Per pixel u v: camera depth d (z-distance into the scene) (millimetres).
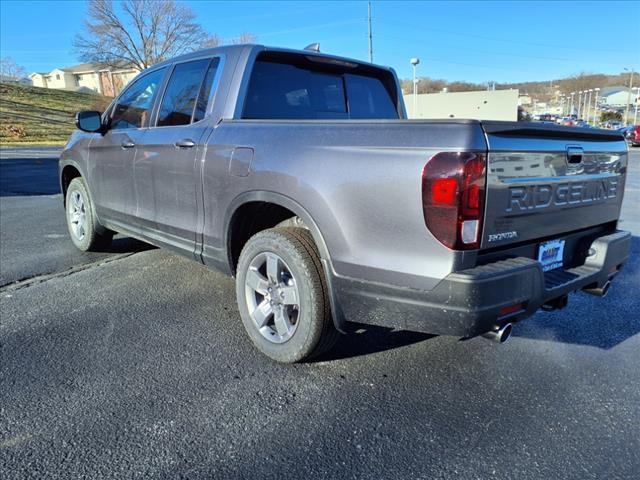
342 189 2365
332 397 2529
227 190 2949
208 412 2385
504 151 2168
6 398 2469
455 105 46625
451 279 2088
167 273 4445
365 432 2254
